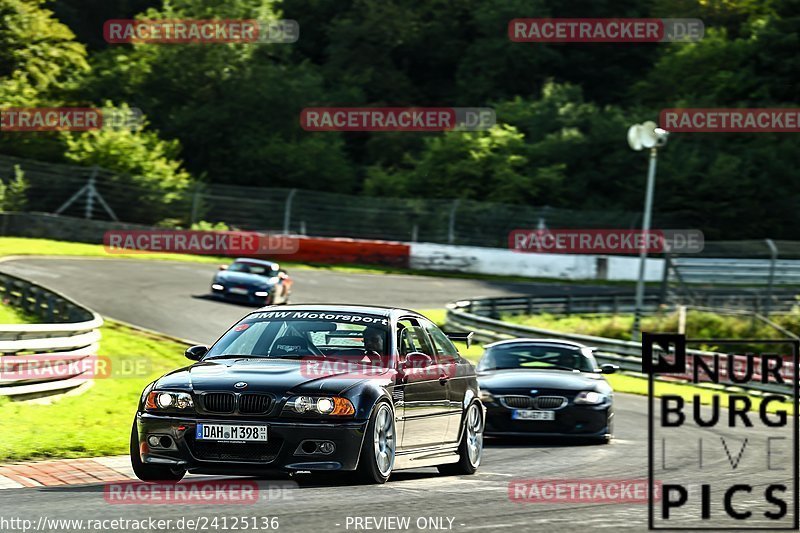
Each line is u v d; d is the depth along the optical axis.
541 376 55.06
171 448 30.78
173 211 188.25
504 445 53.09
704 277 156.50
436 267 181.50
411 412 34.12
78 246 160.50
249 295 121.81
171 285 132.38
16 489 31.00
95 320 63.59
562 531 24.64
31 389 53.38
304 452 30.16
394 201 197.00
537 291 168.38
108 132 199.62
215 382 31.08
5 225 163.88
